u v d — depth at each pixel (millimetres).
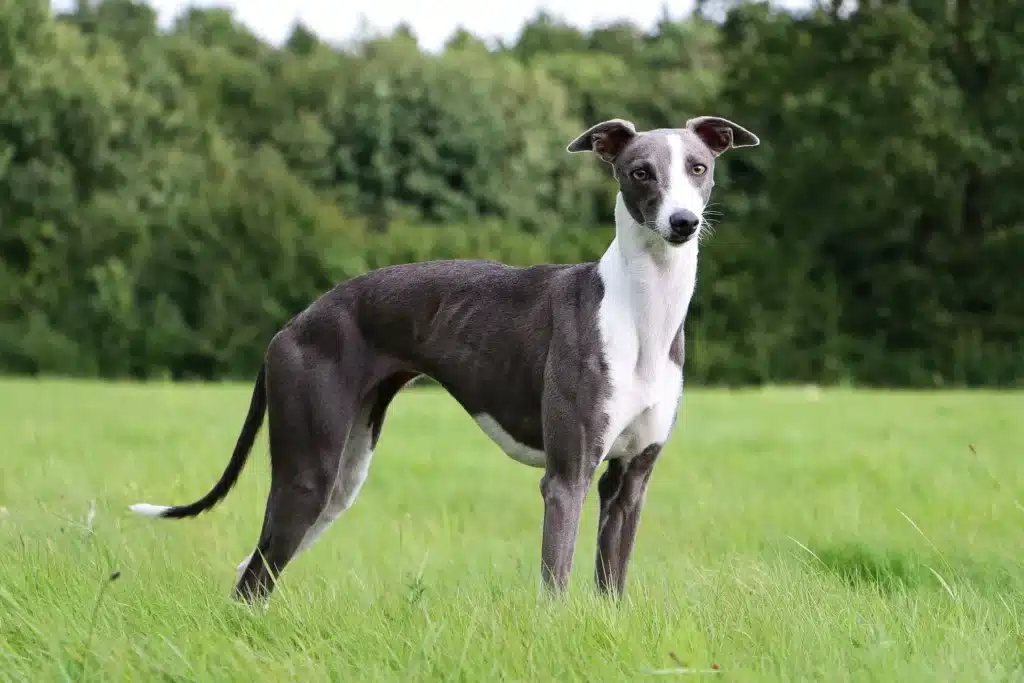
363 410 5047
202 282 25969
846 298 26766
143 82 33438
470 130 38719
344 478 5109
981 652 3596
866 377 25328
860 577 5285
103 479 7648
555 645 3555
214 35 51875
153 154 30359
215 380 26031
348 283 4961
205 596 4238
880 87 25859
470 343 4699
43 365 25766
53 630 3645
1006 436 11078
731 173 32656
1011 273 26281
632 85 48719
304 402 4801
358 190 38406
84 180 29500
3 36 29344
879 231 27000
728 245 25562
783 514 7070
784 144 27844
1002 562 5320
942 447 10203
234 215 25953
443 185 38656
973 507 6918
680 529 6809
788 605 4090
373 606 4133
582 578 5328
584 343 4383
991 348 25453
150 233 26703
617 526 4664
